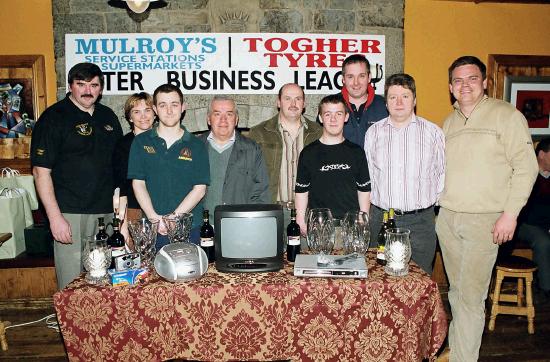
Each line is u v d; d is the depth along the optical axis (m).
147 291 1.96
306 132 3.12
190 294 1.97
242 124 3.97
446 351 2.92
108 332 1.97
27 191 3.93
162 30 3.86
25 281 3.79
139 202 2.62
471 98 2.59
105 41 3.83
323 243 2.26
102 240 2.08
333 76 3.97
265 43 3.90
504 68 4.13
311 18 3.91
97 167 2.94
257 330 2.00
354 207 2.72
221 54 3.90
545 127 4.20
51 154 2.80
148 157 2.62
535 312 3.63
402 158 2.67
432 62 4.07
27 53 3.86
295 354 2.02
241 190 2.82
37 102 3.88
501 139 2.54
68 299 1.94
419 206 2.67
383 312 2.00
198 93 3.93
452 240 2.72
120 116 3.90
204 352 2.01
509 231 2.49
